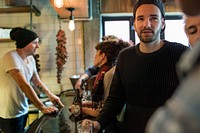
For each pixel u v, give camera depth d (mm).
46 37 4219
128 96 1570
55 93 4199
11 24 4180
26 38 2609
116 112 1643
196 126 370
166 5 4062
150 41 1471
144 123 1481
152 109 1462
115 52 1934
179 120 383
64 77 4223
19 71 2471
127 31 4336
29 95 2328
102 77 1912
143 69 1492
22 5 4125
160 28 1510
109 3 4148
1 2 4152
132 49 1588
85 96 2365
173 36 4309
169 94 1439
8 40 3883
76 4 3105
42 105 2275
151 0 1485
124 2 4133
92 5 4137
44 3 4203
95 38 4176
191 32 899
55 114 2141
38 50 4223
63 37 3885
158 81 1455
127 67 1564
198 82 386
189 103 381
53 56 4223
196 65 398
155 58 1464
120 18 4328
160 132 398
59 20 4191
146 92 1485
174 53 1449
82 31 4188
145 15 1467
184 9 455
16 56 2549
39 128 1723
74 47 4215
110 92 1683
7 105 2645
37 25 4215
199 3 435
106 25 4348
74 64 4219
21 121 2750
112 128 1683
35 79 2889
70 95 3342
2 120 2688
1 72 2596
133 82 1527
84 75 2971
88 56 4180
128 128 1567
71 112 2078
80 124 1588
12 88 2611
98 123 1548
